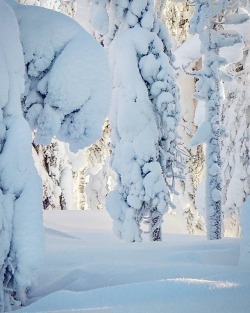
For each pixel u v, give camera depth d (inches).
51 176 839.7
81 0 557.0
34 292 236.5
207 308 162.6
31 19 251.8
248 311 158.9
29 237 207.6
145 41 526.3
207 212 577.0
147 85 530.0
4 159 210.7
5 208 205.0
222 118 815.1
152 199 514.0
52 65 253.3
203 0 576.7
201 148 817.5
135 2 530.3
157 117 529.3
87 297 183.8
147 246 353.4
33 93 255.1
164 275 240.7
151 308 165.3
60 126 255.8
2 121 213.6
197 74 580.1
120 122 518.3
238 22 582.9
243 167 799.7
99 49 254.5
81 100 251.3
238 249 317.7
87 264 280.2
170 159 532.1
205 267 251.3
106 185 911.0
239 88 807.7
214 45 581.9
